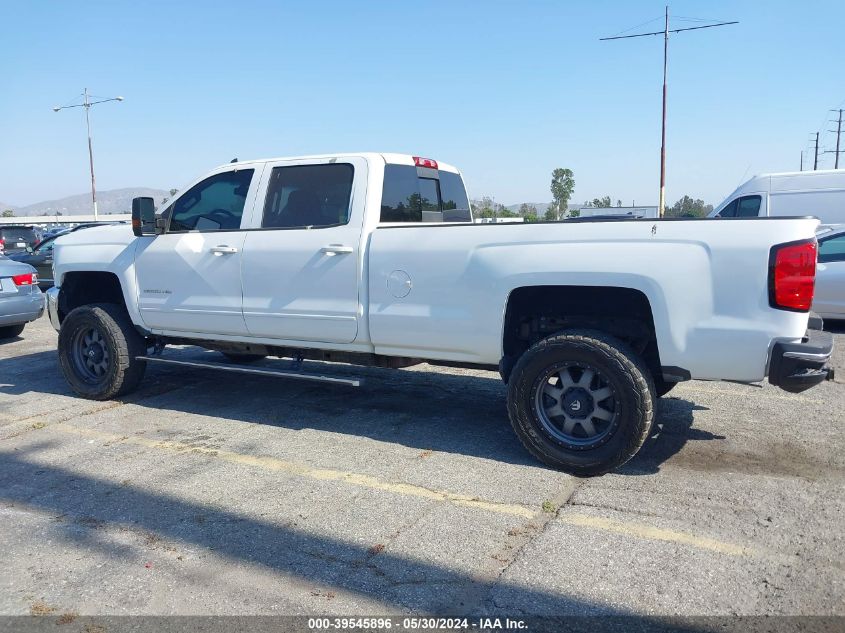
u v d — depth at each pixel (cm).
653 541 354
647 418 423
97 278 698
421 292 488
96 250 658
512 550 348
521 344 503
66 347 672
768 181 1498
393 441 526
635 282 419
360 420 584
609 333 469
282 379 739
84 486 448
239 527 382
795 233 391
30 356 919
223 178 600
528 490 424
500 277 456
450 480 443
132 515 402
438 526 377
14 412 630
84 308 657
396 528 376
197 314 595
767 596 302
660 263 413
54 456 507
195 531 379
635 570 325
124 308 665
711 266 404
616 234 427
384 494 423
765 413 583
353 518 390
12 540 374
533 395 452
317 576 328
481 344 471
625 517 382
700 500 403
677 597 303
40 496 433
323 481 447
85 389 666
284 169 569
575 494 417
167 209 629
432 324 484
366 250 511
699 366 414
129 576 332
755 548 344
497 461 477
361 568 334
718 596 303
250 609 301
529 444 458
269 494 427
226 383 725
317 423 576
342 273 518
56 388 723
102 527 387
